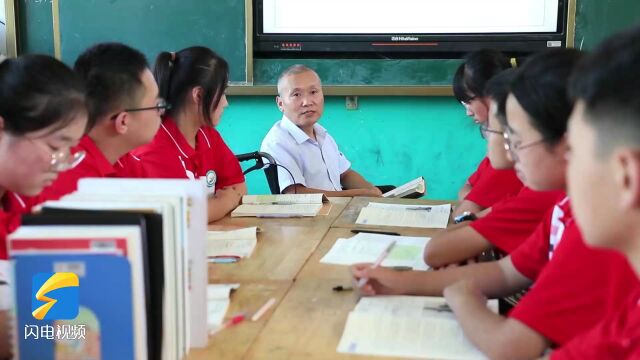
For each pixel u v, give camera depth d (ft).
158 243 3.29
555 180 3.86
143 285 3.20
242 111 12.63
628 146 2.21
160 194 3.67
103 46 5.77
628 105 2.20
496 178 7.38
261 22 12.23
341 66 12.28
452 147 12.55
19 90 3.86
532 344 3.63
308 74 10.44
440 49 12.10
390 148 12.66
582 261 3.59
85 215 3.17
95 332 3.16
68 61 12.25
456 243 5.57
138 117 5.79
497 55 7.27
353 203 8.21
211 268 5.39
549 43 11.93
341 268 5.41
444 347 3.86
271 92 12.26
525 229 5.53
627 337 2.88
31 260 3.10
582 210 2.42
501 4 11.93
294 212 7.43
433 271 4.88
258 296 4.73
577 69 2.46
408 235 6.56
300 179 10.01
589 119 2.32
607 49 2.33
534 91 3.77
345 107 12.57
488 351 3.75
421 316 4.27
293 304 4.56
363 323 4.15
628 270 3.43
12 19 12.06
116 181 3.78
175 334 3.46
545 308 3.64
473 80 7.18
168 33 12.22
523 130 3.87
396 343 3.90
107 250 3.11
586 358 3.09
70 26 12.20
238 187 8.43
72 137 4.12
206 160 8.00
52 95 3.92
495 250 5.83
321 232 6.66
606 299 3.53
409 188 9.29
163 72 7.23
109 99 5.60
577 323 3.58
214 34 12.19
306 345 3.89
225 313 4.37
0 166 4.01
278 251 5.93
